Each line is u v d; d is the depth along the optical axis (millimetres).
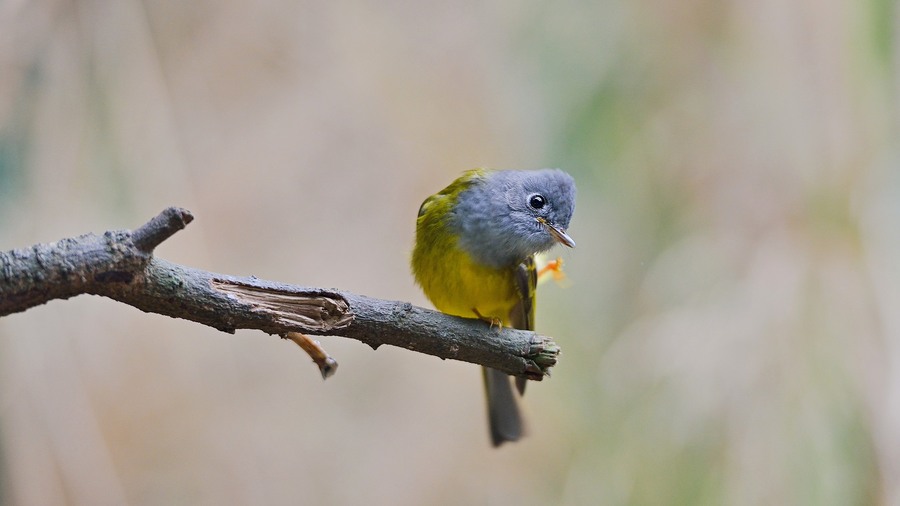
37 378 9016
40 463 8883
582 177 12977
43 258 4461
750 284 10172
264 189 11961
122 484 10977
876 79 10859
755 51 11594
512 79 12844
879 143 10750
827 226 10383
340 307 5176
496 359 5844
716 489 9531
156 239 4586
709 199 11531
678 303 10680
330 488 12758
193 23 11562
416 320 5652
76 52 9375
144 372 11195
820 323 9805
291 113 12031
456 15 12727
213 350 12148
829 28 10922
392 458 13062
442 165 12344
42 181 9227
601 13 12930
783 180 10836
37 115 9227
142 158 9766
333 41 12203
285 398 13031
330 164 12211
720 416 9711
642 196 12750
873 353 9680
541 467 12641
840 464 9383
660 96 12602
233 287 4938
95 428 9320
